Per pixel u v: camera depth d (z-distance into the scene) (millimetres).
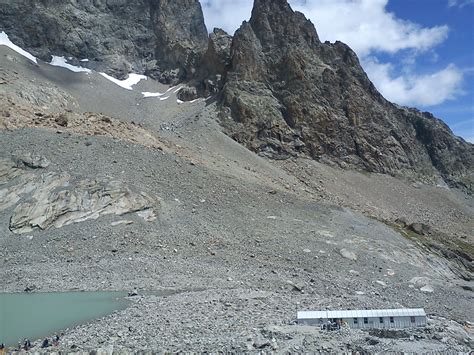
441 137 189125
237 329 35469
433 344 33969
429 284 73250
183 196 84750
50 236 69750
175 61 192000
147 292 54656
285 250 75188
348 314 39562
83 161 85062
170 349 29328
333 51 178625
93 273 60375
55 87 149125
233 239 76062
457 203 156750
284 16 172750
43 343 32250
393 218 125938
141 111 159875
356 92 166125
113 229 72250
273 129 142875
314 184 129000
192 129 135375
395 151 163250
